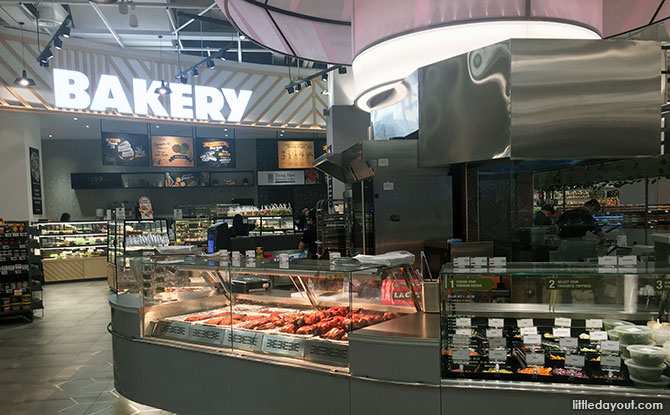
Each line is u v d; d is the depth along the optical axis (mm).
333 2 4434
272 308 3582
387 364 2688
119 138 12531
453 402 2582
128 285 4586
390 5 3303
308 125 12133
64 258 11383
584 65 3225
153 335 3801
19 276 7258
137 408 3938
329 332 3006
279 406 3076
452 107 3523
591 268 2770
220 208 12227
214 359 3369
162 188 15172
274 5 4215
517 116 3207
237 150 15633
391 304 3178
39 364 5164
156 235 9438
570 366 2594
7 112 10266
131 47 10359
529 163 3922
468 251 3789
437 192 4230
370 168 4168
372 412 2732
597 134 3250
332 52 4938
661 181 4188
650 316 2693
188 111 10750
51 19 8289
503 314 2756
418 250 4227
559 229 4094
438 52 3348
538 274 2682
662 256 3656
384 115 4762
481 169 4070
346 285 2969
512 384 2529
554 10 3162
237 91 11391
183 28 9898
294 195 15859
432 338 2617
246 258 3975
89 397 4184
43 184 14305
